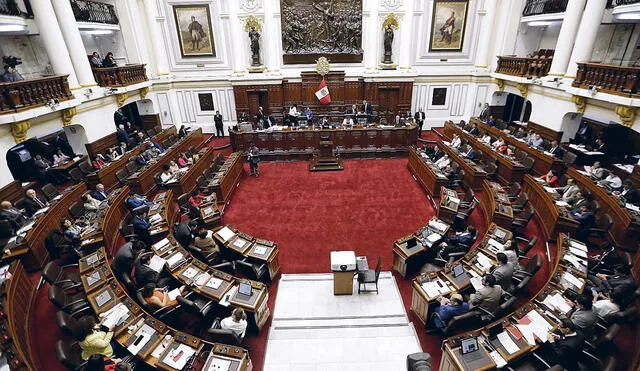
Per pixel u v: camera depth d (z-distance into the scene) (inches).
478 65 687.1
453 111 735.1
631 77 360.2
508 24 639.8
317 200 439.8
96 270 253.3
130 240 323.3
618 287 229.8
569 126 498.3
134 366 196.4
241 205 432.8
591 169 395.9
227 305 231.8
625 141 517.7
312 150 575.8
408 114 687.1
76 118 464.8
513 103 715.4
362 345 227.3
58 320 200.7
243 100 700.0
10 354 186.1
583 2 456.1
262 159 582.9
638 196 339.3
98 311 218.2
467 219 374.3
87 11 536.7
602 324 215.2
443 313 219.6
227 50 682.2
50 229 322.0
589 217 311.0
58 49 439.2
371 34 663.1
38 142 514.3
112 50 649.0
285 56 681.6
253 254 287.6
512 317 204.1
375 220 389.7
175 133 686.5
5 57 450.9
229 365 185.6
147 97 665.6
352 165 554.6
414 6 649.0
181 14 653.3
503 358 182.4
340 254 270.8
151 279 252.2
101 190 392.8
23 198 365.7
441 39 678.5
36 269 293.7
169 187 433.7
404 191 458.3
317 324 247.4
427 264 283.0
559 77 492.1
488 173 454.9
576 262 253.4
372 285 287.4
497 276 235.5
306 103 706.8
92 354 195.2
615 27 515.8
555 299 218.7
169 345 197.9
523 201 364.8
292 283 293.6
